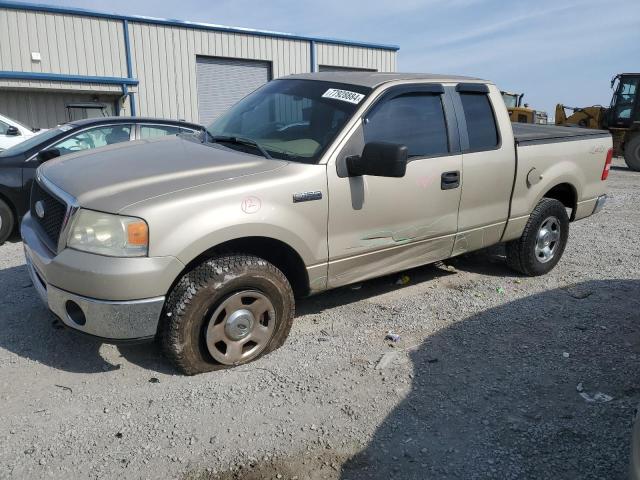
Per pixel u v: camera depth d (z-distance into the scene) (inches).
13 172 265.0
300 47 885.8
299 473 107.6
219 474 106.7
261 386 136.9
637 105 735.1
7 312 176.4
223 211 132.9
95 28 716.0
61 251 129.1
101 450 112.3
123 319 125.6
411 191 169.2
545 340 166.2
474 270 234.2
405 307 189.9
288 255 152.2
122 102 743.1
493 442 117.9
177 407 127.3
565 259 255.6
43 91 691.4
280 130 167.3
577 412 129.1
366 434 119.9
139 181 134.2
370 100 163.8
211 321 137.0
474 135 190.2
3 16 658.8
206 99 817.5
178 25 768.9
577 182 229.1
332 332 168.7
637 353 158.4
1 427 118.6
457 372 146.5
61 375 140.3
